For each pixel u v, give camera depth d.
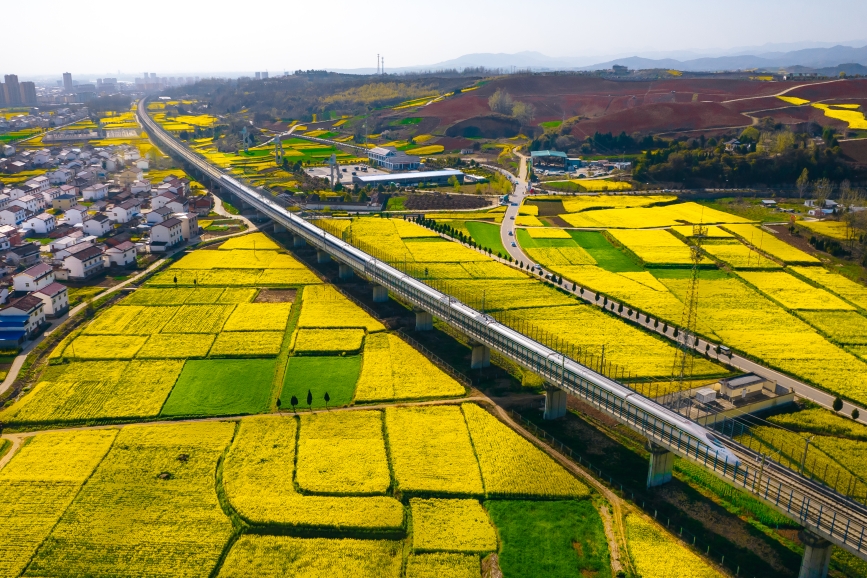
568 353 120.94
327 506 80.88
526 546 75.19
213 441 94.81
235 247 198.12
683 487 87.25
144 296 154.75
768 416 103.12
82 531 76.31
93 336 131.12
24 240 198.38
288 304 150.62
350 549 74.62
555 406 102.94
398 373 116.31
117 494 82.88
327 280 168.50
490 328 111.31
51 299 140.00
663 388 109.38
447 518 79.38
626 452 94.94
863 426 99.88
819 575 70.06
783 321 138.62
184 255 189.25
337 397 108.25
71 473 87.00
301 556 73.31
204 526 77.56
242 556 73.00
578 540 76.50
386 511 80.19
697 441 79.38
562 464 91.19
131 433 96.75
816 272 167.88
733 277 166.00
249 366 119.06
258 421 100.62
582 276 166.38
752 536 77.88
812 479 77.38
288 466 88.94
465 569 71.50
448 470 88.31
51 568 70.88
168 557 72.69
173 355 122.75
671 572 71.00
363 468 88.56
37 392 108.19
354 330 135.25
